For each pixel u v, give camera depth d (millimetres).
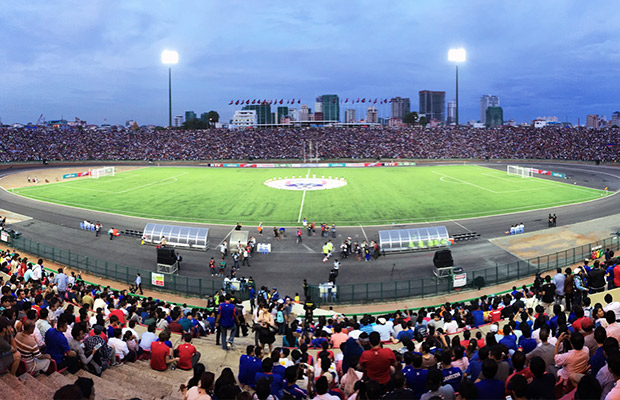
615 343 9570
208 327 26031
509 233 60156
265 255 53250
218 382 10336
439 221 67562
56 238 59500
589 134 170625
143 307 28266
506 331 15469
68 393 7523
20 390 10758
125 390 12914
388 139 190625
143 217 71812
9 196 88812
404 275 46438
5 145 161375
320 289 39438
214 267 47688
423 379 11344
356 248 52844
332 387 12398
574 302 23703
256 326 18844
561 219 66562
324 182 110125
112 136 189500
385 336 18984
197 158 175750
